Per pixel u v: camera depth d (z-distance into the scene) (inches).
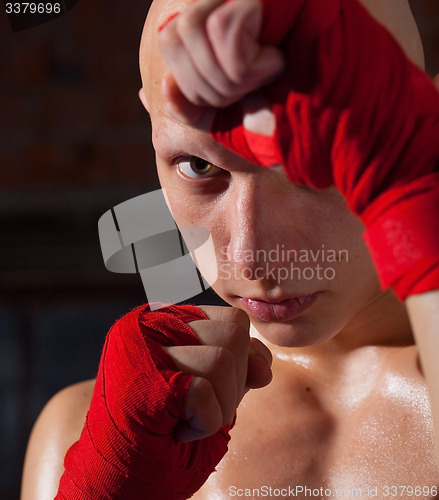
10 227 121.4
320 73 13.6
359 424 25.2
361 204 14.2
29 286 122.1
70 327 121.6
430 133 13.8
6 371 119.3
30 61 115.0
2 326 120.3
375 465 24.1
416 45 22.4
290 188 19.3
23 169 119.2
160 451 18.5
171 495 19.2
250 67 13.4
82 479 19.3
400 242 13.6
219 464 25.5
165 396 18.2
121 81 116.6
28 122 117.6
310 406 26.2
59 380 120.0
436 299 13.5
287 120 14.0
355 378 26.3
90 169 119.6
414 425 24.4
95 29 113.7
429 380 13.9
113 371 19.2
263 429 26.0
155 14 21.5
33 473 29.0
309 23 13.7
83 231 122.0
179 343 19.7
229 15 13.0
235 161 19.0
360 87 13.5
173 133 19.7
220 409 18.6
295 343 21.1
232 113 14.9
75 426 29.6
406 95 13.8
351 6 14.0
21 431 115.5
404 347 26.2
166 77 14.8
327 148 13.9
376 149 13.8
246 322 20.6
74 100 117.1
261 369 20.6
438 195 13.6
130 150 119.0
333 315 21.1
